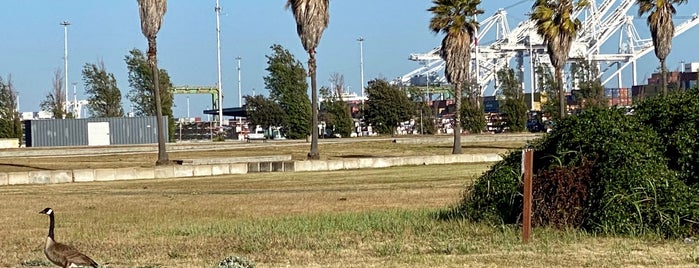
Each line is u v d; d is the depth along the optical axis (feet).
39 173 133.39
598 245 52.01
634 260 46.24
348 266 45.57
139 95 326.44
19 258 51.65
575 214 58.49
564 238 54.80
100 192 111.04
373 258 48.57
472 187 65.57
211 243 56.75
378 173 139.74
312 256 49.88
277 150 213.46
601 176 57.67
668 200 55.62
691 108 59.72
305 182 122.83
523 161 55.47
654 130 60.70
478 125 326.03
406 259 47.60
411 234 58.49
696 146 58.39
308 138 296.30
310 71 169.58
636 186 56.13
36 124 274.98
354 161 157.48
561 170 59.21
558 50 186.39
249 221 69.72
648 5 192.24
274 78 324.39
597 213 57.06
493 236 56.34
